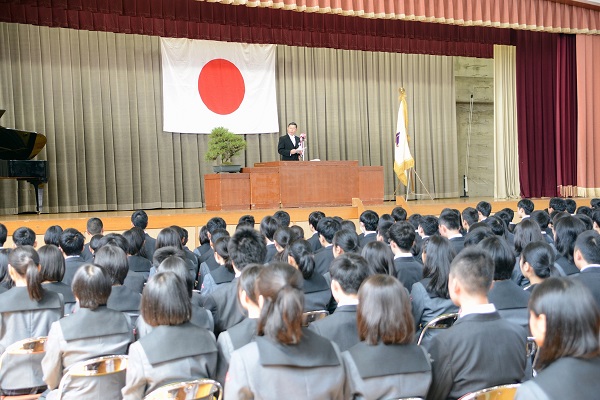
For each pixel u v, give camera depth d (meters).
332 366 2.01
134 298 3.25
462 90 14.10
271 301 2.02
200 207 11.38
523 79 13.12
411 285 3.71
